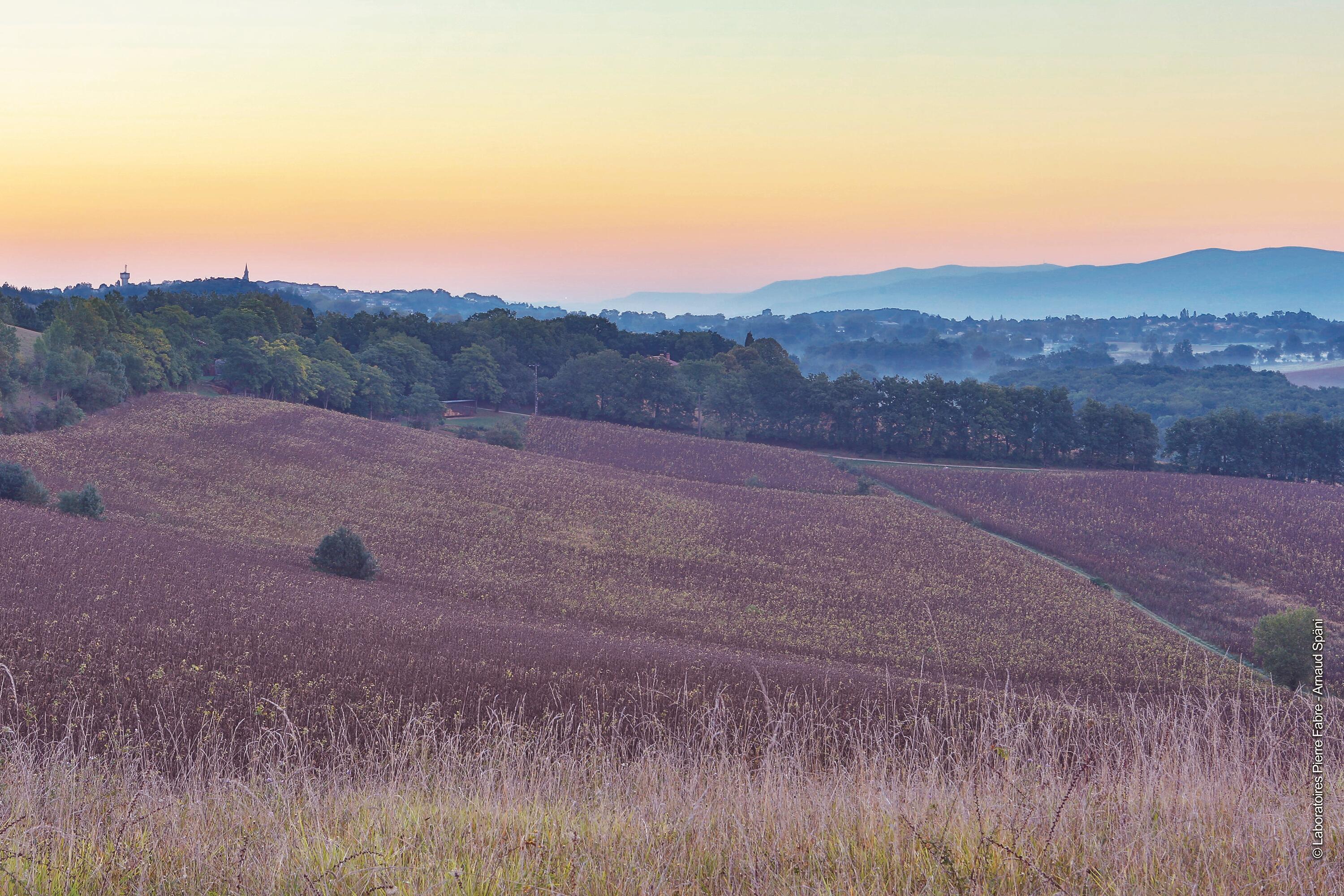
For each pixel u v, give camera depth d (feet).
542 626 162.09
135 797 23.59
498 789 25.49
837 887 17.43
